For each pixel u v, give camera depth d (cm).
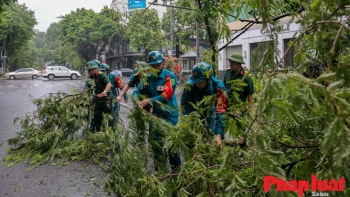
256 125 188
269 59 244
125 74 3991
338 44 210
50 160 535
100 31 3894
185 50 591
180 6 505
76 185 427
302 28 264
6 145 652
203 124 355
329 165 191
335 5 212
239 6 332
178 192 271
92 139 566
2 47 4859
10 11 4834
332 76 139
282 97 150
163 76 418
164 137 346
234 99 315
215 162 286
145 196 284
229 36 381
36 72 4422
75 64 4912
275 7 282
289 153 253
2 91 2125
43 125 596
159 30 469
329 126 134
